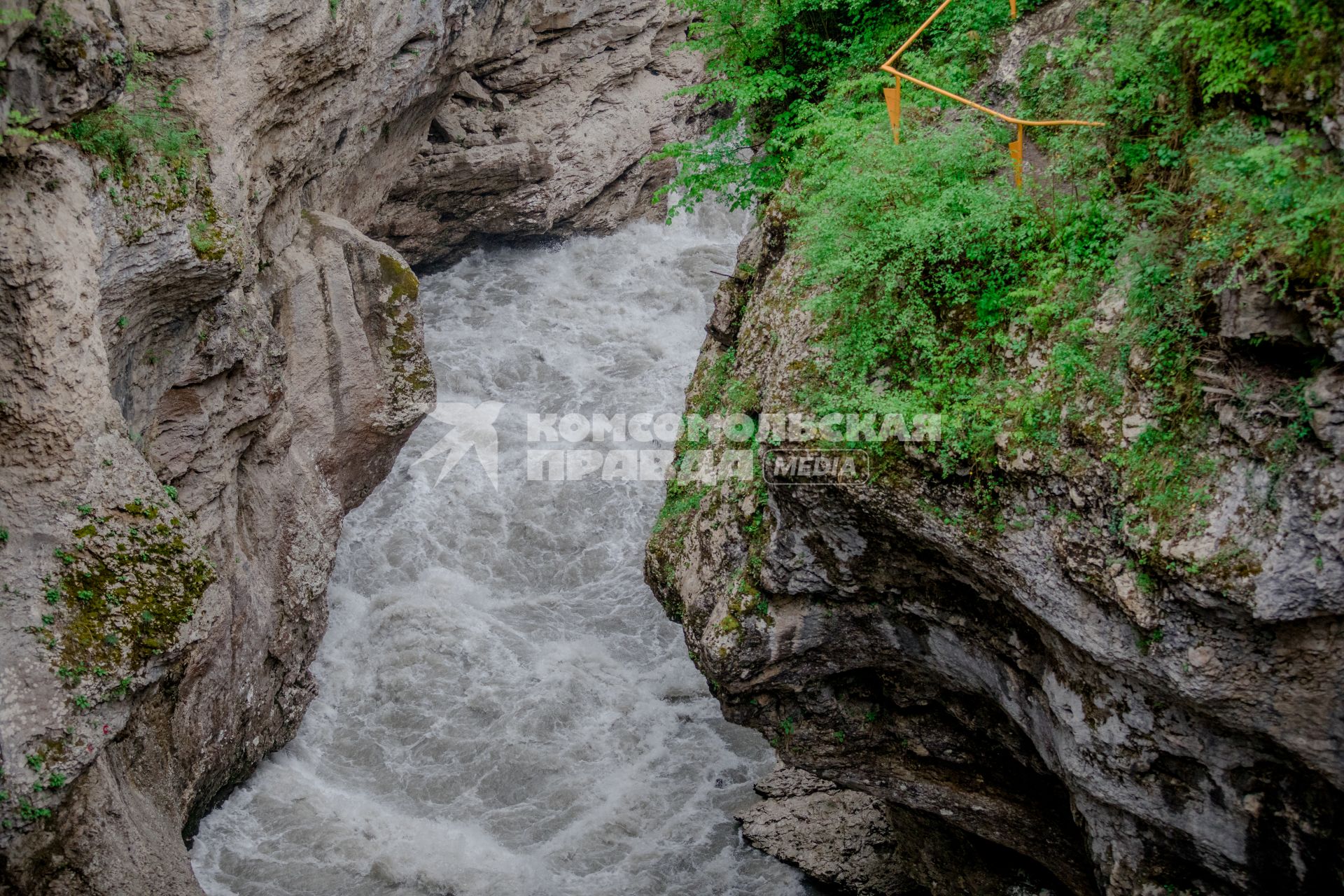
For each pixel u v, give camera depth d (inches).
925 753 375.6
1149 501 258.5
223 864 479.8
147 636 333.4
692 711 570.3
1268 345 242.4
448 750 544.7
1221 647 255.3
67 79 304.8
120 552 332.2
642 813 516.1
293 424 537.3
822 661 363.3
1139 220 281.4
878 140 343.6
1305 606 239.5
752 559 351.9
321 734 553.6
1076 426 273.3
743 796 524.1
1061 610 283.3
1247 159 246.7
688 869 488.4
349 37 502.0
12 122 295.4
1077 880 360.2
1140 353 267.1
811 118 418.0
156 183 366.6
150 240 361.4
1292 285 230.8
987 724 355.6
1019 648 313.6
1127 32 293.1
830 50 425.4
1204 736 273.7
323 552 547.2
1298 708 252.4
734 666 357.4
